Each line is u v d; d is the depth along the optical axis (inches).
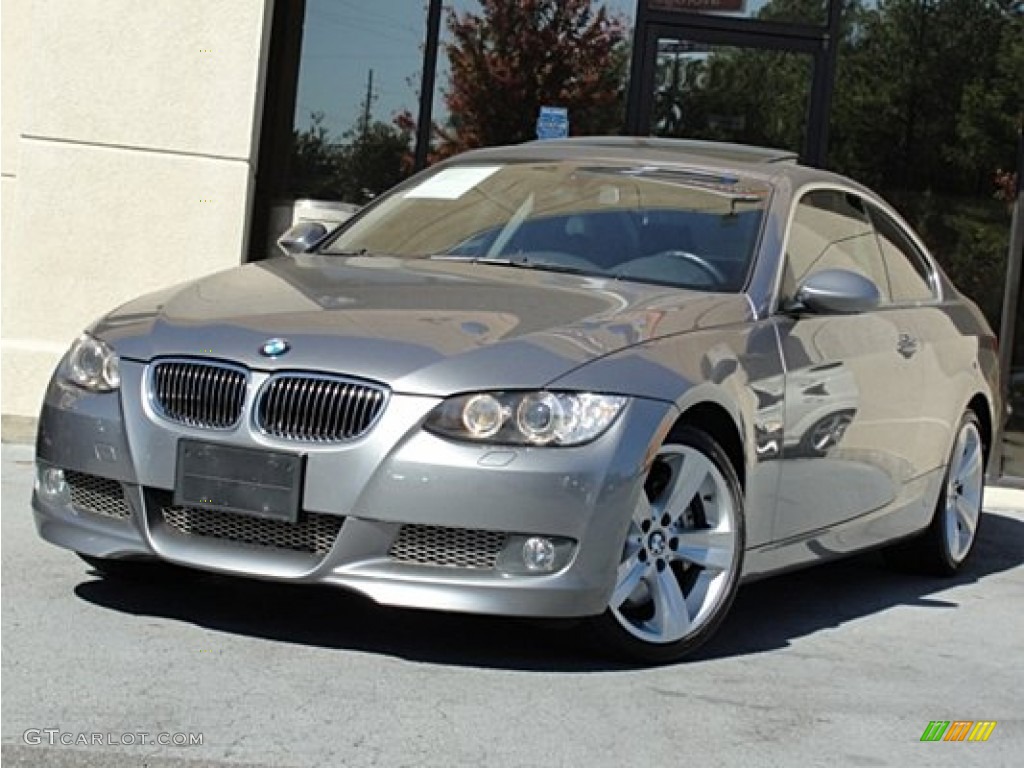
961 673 194.1
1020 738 167.6
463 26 377.7
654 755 150.0
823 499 207.3
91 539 178.5
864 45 377.4
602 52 381.7
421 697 161.0
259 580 183.6
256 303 183.8
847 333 215.3
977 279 370.0
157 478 171.9
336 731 149.3
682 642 179.9
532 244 211.0
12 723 146.4
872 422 218.2
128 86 331.9
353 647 177.6
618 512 165.3
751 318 195.6
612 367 169.2
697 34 380.5
